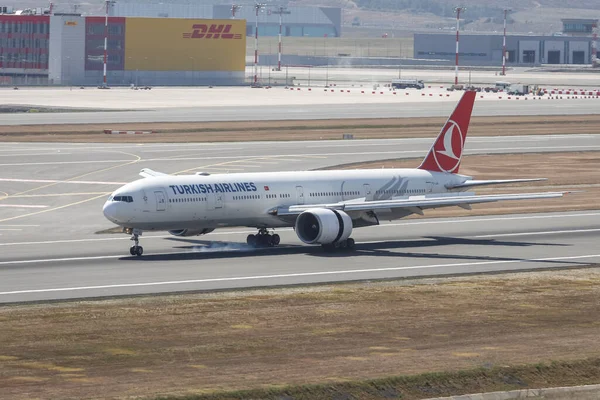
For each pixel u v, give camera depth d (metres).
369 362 162.75
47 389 144.25
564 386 156.00
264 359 165.00
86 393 141.75
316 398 144.50
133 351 171.00
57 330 188.25
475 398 147.88
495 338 183.12
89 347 174.00
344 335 185.12
